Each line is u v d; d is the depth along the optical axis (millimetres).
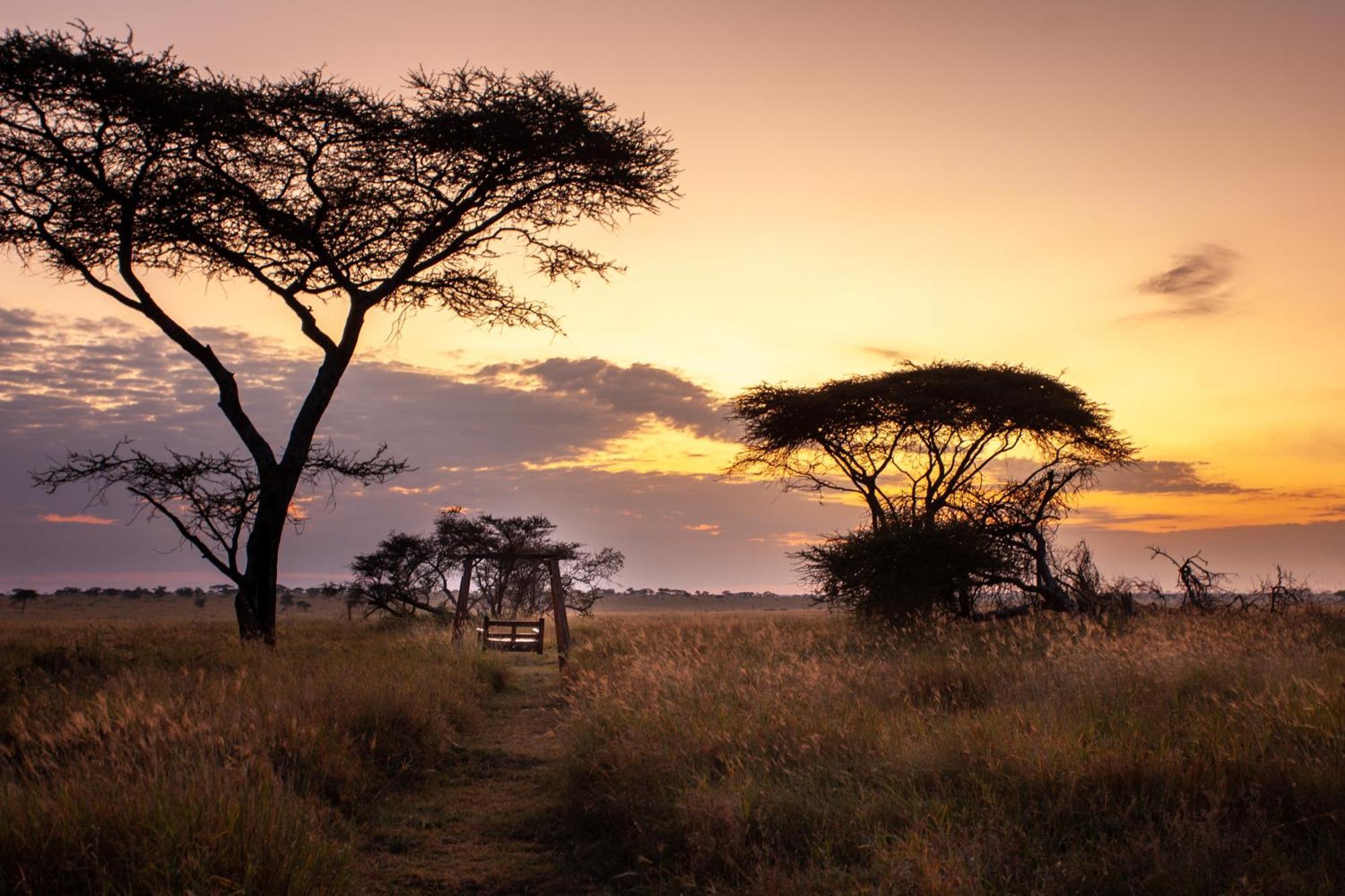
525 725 11062
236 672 11289
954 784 6152
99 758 6379
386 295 17938
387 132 16188
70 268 17031
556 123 16688
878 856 4930
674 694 9352
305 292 17750
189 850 4641
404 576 32094
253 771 6180
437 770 8484
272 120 15773
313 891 4688
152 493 15844
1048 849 5094
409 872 5773
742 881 5086
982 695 9484
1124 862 4727
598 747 7770
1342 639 14320
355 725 8523
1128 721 7066
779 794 6133
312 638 19859
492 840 6469
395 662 12867
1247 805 5359
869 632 18812
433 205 17688
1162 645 10391
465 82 16797
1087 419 24812
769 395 26672
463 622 17109
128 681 9688
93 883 4516
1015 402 24156
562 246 19047
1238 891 4273
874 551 20359
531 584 33219
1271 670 9125
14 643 15930
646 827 6125
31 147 15164
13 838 4703
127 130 15273
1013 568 20734
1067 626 15297
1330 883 4289
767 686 9320
